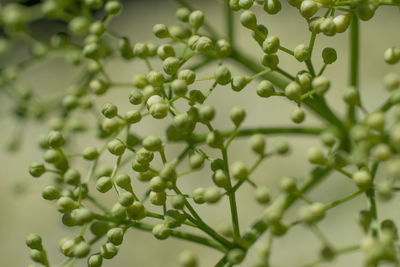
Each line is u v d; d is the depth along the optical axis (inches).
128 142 8.1
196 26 7.9
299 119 7.3
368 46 15.2
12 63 16.5
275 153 7.1
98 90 8.3
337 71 15.0
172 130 7.7
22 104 9.8
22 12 8.7
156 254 14.1
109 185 7.5
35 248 7.5
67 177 7.6
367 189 7.1
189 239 7.4
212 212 13.8
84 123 9.1
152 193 7.3
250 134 8.4
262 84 7.3
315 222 6.8
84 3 8.5
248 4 7.5
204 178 14.2
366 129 6.8
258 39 7.5
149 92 7.6
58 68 16.9
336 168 7.1
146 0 17.9
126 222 7.6
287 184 7.0
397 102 6.8
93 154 7.9
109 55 9.0
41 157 15.6
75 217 7.4
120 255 14.2
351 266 11.8
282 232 6.8
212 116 7.2
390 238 6.7
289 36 16.1
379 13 15.8
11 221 15.3
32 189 9.9
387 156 6.7
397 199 11.3
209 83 15.3
